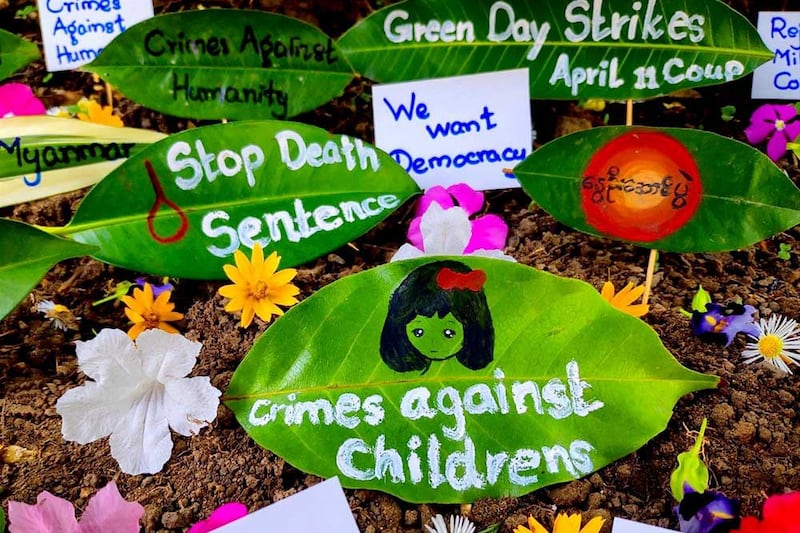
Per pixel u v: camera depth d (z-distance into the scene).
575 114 0.77
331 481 0.56
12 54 0.71
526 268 0.60
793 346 0.64
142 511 0.55
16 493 0.57
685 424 0.61
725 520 0.55
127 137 0.68
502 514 0.57
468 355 0.59
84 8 0.70
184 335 0.66
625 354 0.58
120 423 0.57
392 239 0.72
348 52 0.67
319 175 0.65
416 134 0.69
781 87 0.74
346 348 0.59
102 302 0.69
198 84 0.67
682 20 0.67
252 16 0.65
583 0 0.66
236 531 0.54
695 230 0.67
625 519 0.56
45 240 0.56
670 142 0.66
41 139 0.66
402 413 0.58
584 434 0.58
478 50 0.68
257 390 0.59
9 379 0.64
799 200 0.64
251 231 0.65
